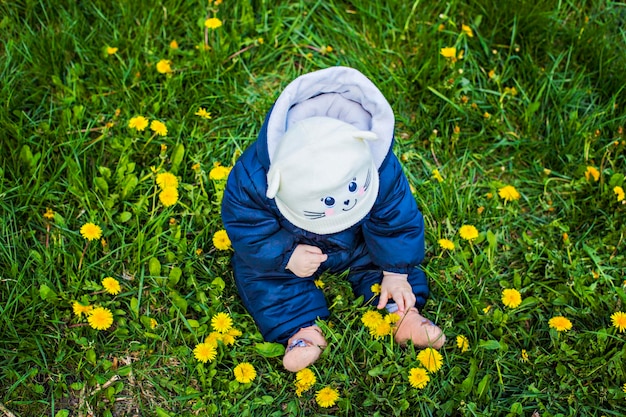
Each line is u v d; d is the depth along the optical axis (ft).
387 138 6.73
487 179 9.39
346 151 6.05
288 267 7.35
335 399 7.12
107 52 9.57
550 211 9.15
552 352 7.72
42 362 7.36
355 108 6.89
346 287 7.94
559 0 10.41
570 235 8.82
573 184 9.20
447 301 8.00
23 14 10.02
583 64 10.34
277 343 7.47
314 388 7.38
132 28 9.95
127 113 9.20
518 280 8.20
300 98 6.83
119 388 7.29
